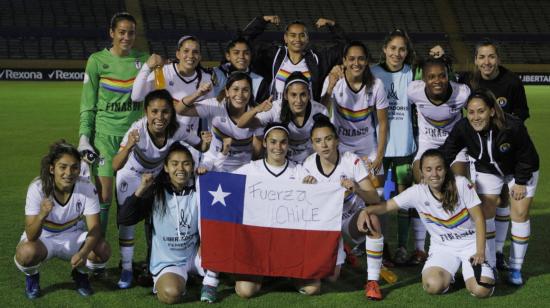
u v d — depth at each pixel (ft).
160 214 16.52
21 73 108.99
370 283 16.49
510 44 133.69
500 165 17.70
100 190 19.54
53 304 15.89
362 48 19.52
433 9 140.15
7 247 20.38
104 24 125.59
